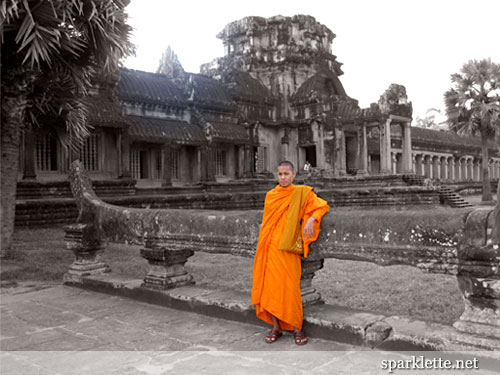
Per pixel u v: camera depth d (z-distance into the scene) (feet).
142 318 16.78
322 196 91.61
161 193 83.10
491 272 11.19
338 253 13.92
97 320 16.71
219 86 108.58
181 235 17.88
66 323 16.44
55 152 71.67
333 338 13.60
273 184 105.29
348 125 120.88
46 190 63.98
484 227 11.31
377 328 12.93
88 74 39.06
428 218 12.37
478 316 11.68
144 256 19.31
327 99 114.11
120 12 35.01
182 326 15.66
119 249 38.42
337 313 14.43
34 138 64.28
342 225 13.82
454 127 101.24
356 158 127.24
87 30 34.63
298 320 13.38
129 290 19.72
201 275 26.55
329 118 114.32
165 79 100.94
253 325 15.48
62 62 36.06
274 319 13.75
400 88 112.68
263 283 13.56
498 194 11.18
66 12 31.50
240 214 16.48
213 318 16.48
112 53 36.35
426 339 11.98
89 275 22.45
